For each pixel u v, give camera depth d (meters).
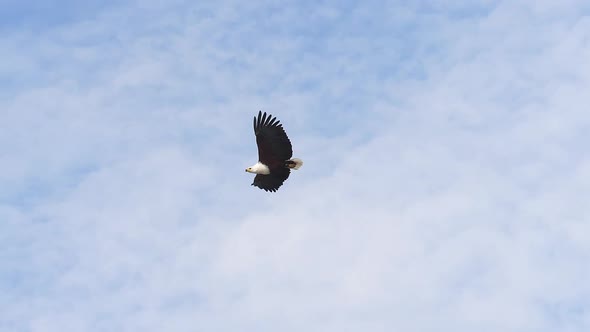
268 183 100.50
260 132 100.19
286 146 100.06
